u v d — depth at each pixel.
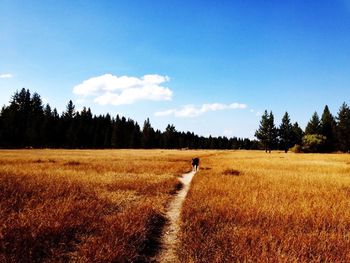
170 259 6.88
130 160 39.41
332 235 7.74
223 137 187.75
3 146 91.19
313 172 26.19
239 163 37.41
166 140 146.88
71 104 124.75
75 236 7.44
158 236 8.50
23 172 18.36
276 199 12.23
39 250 6.52
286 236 7.59
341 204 11.57
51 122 103.56
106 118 134.50
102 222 8.55
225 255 6.61
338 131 97.31
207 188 15.28
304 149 92.56
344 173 26.14
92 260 6.05
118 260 6.18
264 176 21.80
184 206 11.34
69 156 46.97
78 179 16.77
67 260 6.23
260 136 103.19
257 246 6.91
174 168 28.80
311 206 11.24
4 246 6.16
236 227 8.45
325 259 6.44
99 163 31.41
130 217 8.96
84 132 111.44
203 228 8.54
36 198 10.71
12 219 7.95
